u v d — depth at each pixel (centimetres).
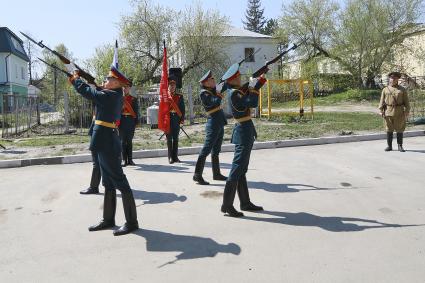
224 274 408
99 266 434
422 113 1581
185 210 605
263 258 440
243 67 3666
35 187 761
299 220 553
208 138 751
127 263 439
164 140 1266
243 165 571
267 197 662
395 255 439
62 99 1814
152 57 3009
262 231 517
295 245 471
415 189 689
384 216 561
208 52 3003
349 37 3186
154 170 879
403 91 1019
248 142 572
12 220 584
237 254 452
